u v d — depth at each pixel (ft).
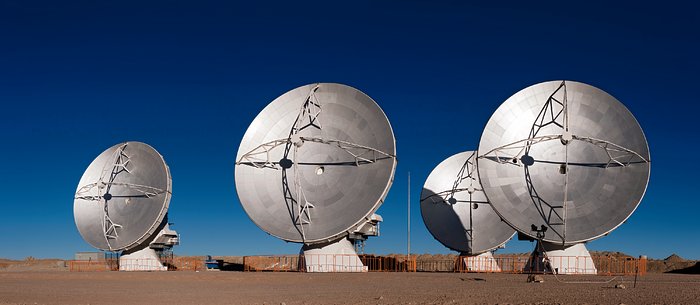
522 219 201.36
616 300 106.63
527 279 177.27
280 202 213.87
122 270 261.03
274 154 217.36
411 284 163.02
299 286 157.79
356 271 226.38
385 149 206.80
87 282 183.83
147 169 254.27
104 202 258.37
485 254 280.92
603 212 200.54
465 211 282.36
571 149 205.05
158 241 263.08
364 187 207.82
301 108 217.56
